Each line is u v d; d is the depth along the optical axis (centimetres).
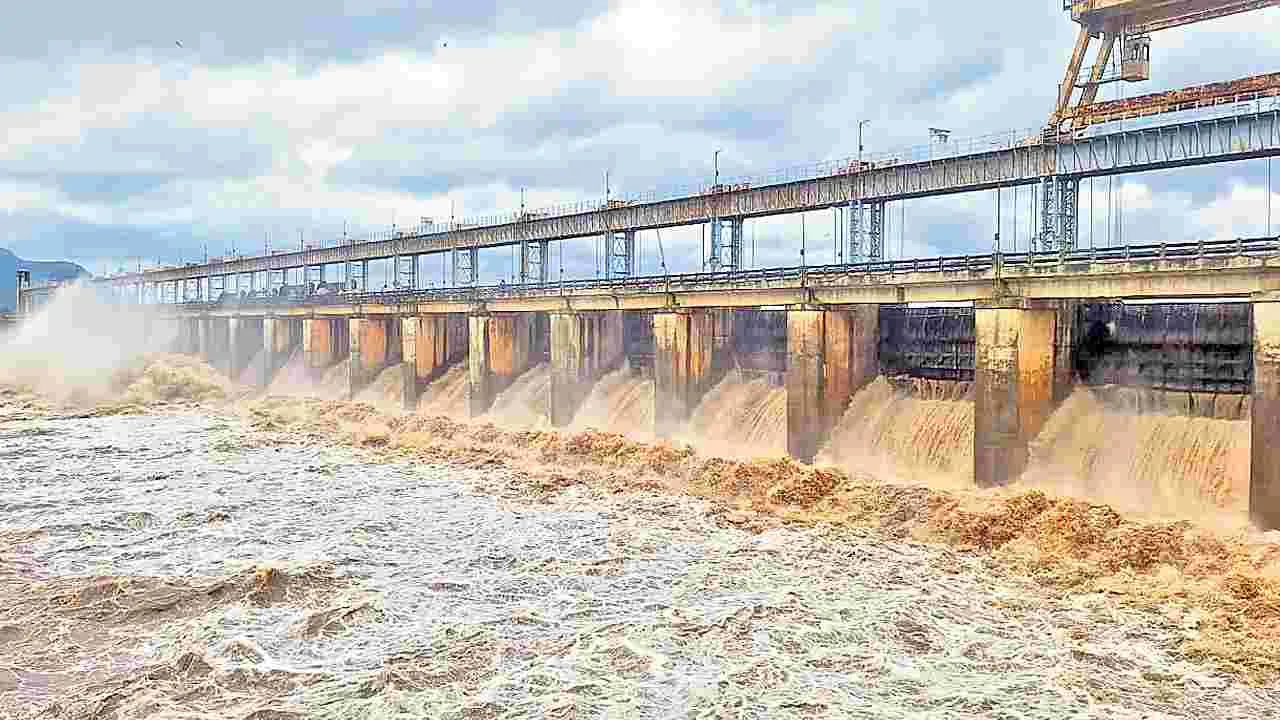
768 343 5259
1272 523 2942
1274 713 1853
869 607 2455
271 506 3691
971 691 1956
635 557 2931
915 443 4131
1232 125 4138
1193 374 3638
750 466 3931
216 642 2258
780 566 2822
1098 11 5278
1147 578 2638
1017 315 3584
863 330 4591
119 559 2956
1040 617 2373
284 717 1877
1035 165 4722
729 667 2091
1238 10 4934
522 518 3459
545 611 2462
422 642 2258
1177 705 1889
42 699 1989
